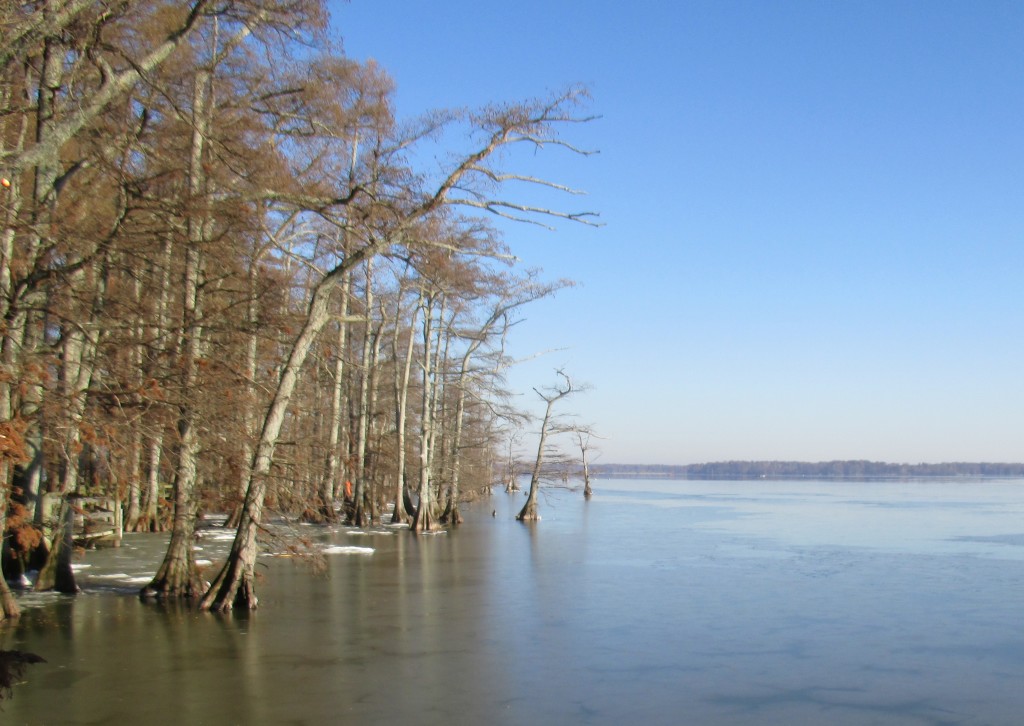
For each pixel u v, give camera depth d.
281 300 16.94
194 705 9.48
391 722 9.02
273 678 10.65
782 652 12.41
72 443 11.90
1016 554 25.78
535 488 43.66
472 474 47.47
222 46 15.34
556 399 45.00
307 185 16.22
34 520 16.64
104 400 13.54
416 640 12.97
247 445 15.93
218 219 15.98
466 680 10.68
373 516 37.25
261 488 15.48
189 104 14.82
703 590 18.22
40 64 13.69
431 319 37.94
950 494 80.44
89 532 23.62
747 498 71.19
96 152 12.77
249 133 16.30
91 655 11.73
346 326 37.22
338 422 34.53
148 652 11.91
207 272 17.36
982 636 13.59
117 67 13.75
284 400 15.73
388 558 24.52
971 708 9.77
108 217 14.95
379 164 18.98
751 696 10.18
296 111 16.56
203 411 14.96
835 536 32.50
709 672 11.23
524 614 15.23
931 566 22.73
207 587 16.58
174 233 13.52
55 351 12.66
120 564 21.06
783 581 19.80
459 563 23.16
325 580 19.59
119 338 14.34
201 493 16.73
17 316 12.87
